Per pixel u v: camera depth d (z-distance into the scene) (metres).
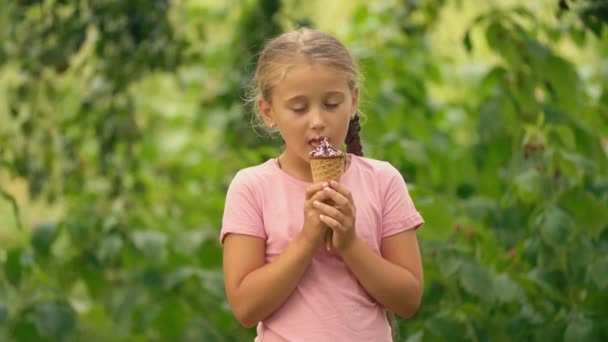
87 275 5.71
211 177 7.60
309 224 3.07
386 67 7.05
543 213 4.68
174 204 7.14
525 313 4.75
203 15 7.68
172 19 7.12
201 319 5.68
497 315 4.89
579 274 4.71
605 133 6.03
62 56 6.20
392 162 6.41
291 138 3.14
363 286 3.19
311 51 3.13
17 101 6.59
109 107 6.62
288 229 3.20
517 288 4.60
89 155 7.63
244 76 7.05
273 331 3.18
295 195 3.24
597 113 5.95
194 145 8.22
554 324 4.63
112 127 6.66
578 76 5.61
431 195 4.76
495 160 6.12
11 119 6.79
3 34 6.43
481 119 5.74
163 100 8.49
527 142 5.09
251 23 7.08
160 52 6.14
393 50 7.22
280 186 3.26
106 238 5.62
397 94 6.89
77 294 6.96
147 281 5.65
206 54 7.63
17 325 5.27
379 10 7.42
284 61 3.13
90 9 6.06
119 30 6.09
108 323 5.85
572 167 4.85
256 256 3.22
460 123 7.43
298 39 3.18
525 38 5.57
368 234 3.23
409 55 7.43
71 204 6.83
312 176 3.22
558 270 4.71
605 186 5.09
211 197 6.78
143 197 7.04
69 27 6.16
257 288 3.11
